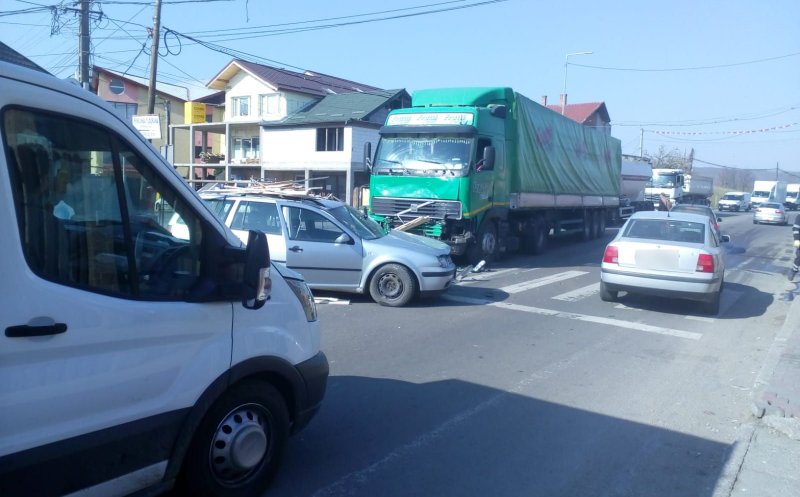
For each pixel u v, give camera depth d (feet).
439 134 48.78
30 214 9.52
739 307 39.29
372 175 50.90
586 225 81.00
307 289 15.28
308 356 14.52
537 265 55.57
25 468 9.43
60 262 9.91
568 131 69.10
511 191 55.31
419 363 24.41
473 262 50.37
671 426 19.21
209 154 148.15
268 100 142.51
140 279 11.14
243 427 12.91
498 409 19.93
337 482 14.74
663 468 16.38
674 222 37.37
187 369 11.65
